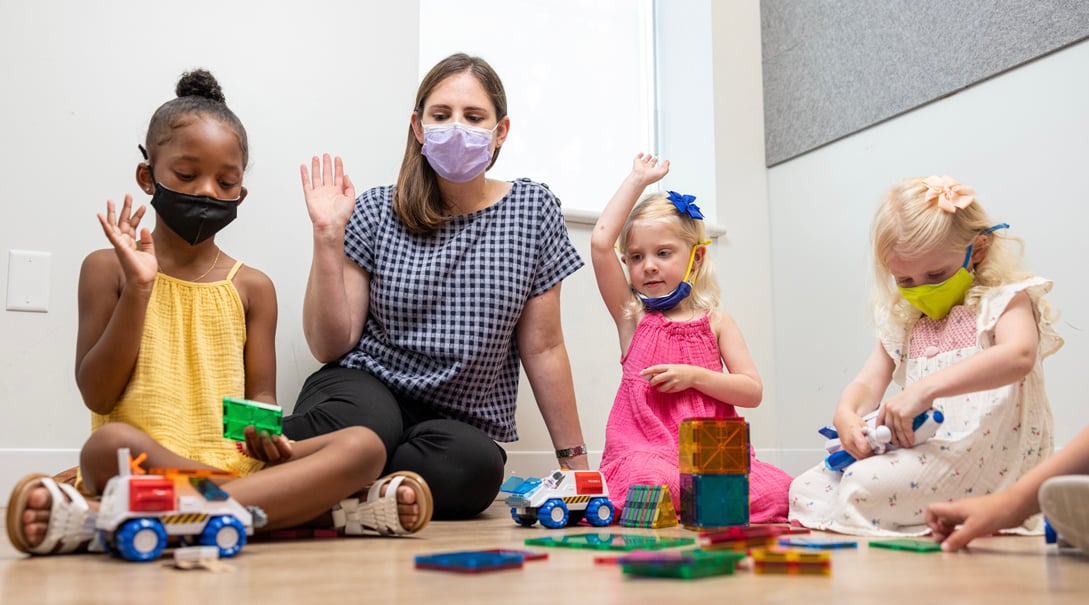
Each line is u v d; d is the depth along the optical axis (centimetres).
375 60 191
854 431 127
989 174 181
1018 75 176
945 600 63
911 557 90
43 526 87
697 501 117
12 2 161
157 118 118
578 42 241
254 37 180
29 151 160
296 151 182
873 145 208
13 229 158
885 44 205
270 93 180
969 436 124
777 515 142
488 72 158
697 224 168
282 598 63
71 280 162
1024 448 127
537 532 120
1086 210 162
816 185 222
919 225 129
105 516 85
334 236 143
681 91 243
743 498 118
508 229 159
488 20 229
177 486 87
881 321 145
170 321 120
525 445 195
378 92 191
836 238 216
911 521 122
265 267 177
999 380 118
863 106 210
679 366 150
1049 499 82
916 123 198
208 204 116
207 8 176
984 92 182
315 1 186
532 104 234
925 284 134
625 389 161
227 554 87
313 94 184
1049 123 169
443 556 81
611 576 74
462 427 145
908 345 143
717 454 118
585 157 240
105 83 167
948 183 133
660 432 152
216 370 122
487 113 154
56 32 164
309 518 104
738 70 238
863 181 210
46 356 159
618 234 168
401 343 153
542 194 164
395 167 191
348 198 146
